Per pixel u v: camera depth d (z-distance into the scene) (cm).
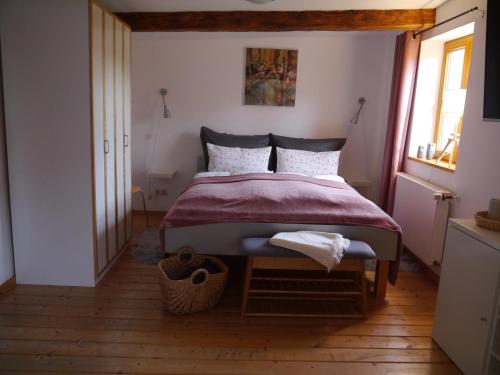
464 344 196
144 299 263
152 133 457
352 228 267
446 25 325
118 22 303
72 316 240
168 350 209
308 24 362
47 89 252
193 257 264
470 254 193
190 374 191
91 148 259
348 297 271
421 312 259
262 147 430
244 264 323
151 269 310
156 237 381
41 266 276
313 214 268
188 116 453
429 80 373
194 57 440
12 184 265
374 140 457
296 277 298
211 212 269
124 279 292
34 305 252
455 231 207
